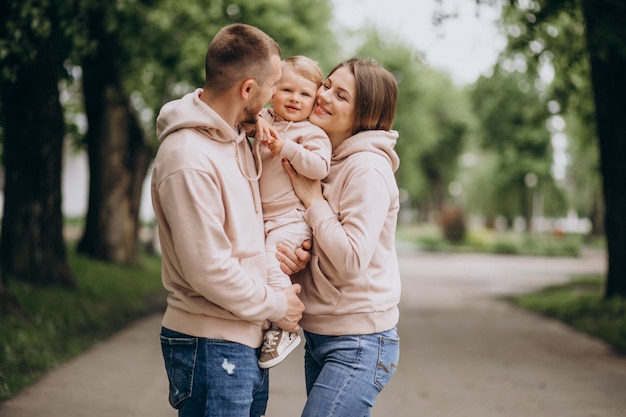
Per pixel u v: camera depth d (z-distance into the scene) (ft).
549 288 58.39
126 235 52.49
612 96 38.09
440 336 33.19
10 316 25.18
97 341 27.76
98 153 51.06
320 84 9.72
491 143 157.07
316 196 9.16
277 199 9.36
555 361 26.86
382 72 9.52
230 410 8.58
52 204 33.53
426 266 91.15
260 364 8.89
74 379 20.95
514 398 20.75
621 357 27.81
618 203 38.91
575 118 59.11
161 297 44.24
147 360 24.31
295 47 64.54
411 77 150.51
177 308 8.73
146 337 29.30
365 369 9.00
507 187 158.20
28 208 32.96
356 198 8.90
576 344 30.99
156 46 48.55
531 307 45.42
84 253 51.55
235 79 8.46
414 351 28.96
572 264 98.37
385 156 9.32
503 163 153.79
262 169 9.45
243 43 8.47
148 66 54.39
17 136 32.50
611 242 39.42
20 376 20.25
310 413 8.88
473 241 136.87
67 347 25.29
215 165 8.41
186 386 8.62
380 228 8.92
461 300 50.88
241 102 8.61
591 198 156.56
